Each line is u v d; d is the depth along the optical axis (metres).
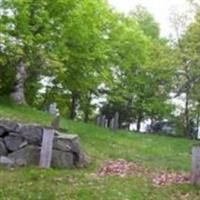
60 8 30.70
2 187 14.37
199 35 36.59
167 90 42.03
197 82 37.88
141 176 17.48
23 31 29.25
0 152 17.52
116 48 42.22
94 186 15.19
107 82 40.28
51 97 42.94
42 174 15.98
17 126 17.88
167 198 14.73
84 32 31.50
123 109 46.78
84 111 46.62
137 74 44.28
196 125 44.38
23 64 31.00
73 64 33.66
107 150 22.69
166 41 45.94
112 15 41.22
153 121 48.09
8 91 31.55
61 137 18.05
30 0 29.09
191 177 16.61
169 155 24.12
